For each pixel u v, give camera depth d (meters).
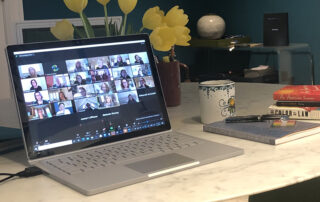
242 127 1.21
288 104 1.34
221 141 1.15
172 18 1.46
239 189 0.83
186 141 1.11
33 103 1.03
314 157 1.00
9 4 3.34
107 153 1.03
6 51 1.03
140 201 0.79
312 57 3.83
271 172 0.91
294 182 0.86
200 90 1.34
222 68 4.25
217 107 1.32
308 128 1.17
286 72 3.65
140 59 1.24
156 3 4.25
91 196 0.82
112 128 1.12
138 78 1.21
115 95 1.16
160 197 0.80
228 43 4.03
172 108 1.60
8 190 0.87
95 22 1.76
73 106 1.09
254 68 3.67
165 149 1.04
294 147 1.08
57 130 1.04
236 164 0.97
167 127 1.21
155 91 1.23
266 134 1.13
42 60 1.08
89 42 1.16
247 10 4.28
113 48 1.20
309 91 1.34
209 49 4.29
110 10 3.93
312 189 1.49
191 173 0.92
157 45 1.40
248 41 4.16
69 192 0.85
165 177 0.90
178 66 1.62
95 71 1.15
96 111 1.11
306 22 3.85
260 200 1.47
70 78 1.10
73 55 1.12
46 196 0.83
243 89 1.90
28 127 1.01
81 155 1.03
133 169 0.92
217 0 4.52
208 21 4.10
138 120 1.17
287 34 3.66
